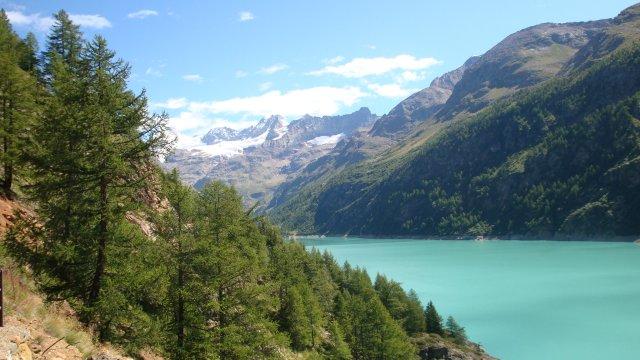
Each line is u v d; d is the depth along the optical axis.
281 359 38.56
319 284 84.12
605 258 166.38
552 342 80.19
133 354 22.66
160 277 23.27
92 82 19.77
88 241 19.77
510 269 157.12
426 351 77.62
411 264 188.75
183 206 25.84
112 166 19.41
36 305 18.03
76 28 55.28
